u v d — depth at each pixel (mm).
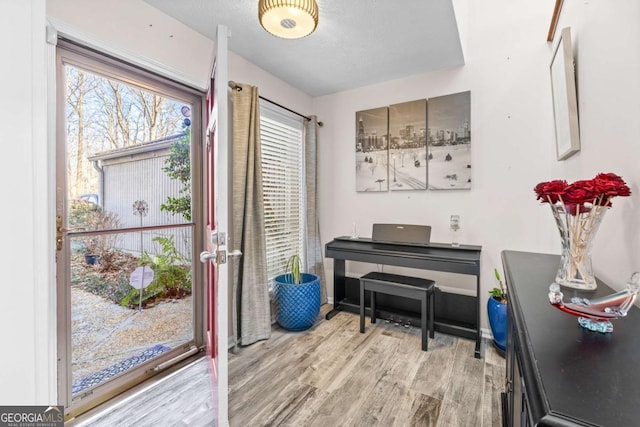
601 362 559
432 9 1814
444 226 2654
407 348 2262
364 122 3043
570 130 1430
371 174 3012
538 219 2242
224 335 1390
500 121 2375
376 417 1535
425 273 2756
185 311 2139
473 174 2500
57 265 1492
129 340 1818
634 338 652
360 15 1869
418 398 1683
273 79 2779
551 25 1950
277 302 2641
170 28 1873
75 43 1494
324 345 2320
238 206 2307
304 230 3244
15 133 659
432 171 2682
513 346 1027
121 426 1469
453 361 2070
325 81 2906
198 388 1777
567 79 1457
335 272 3025
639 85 867
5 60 643
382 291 2434
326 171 3305
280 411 1582
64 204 1518
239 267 2361
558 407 440
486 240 2459
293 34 1752
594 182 910
